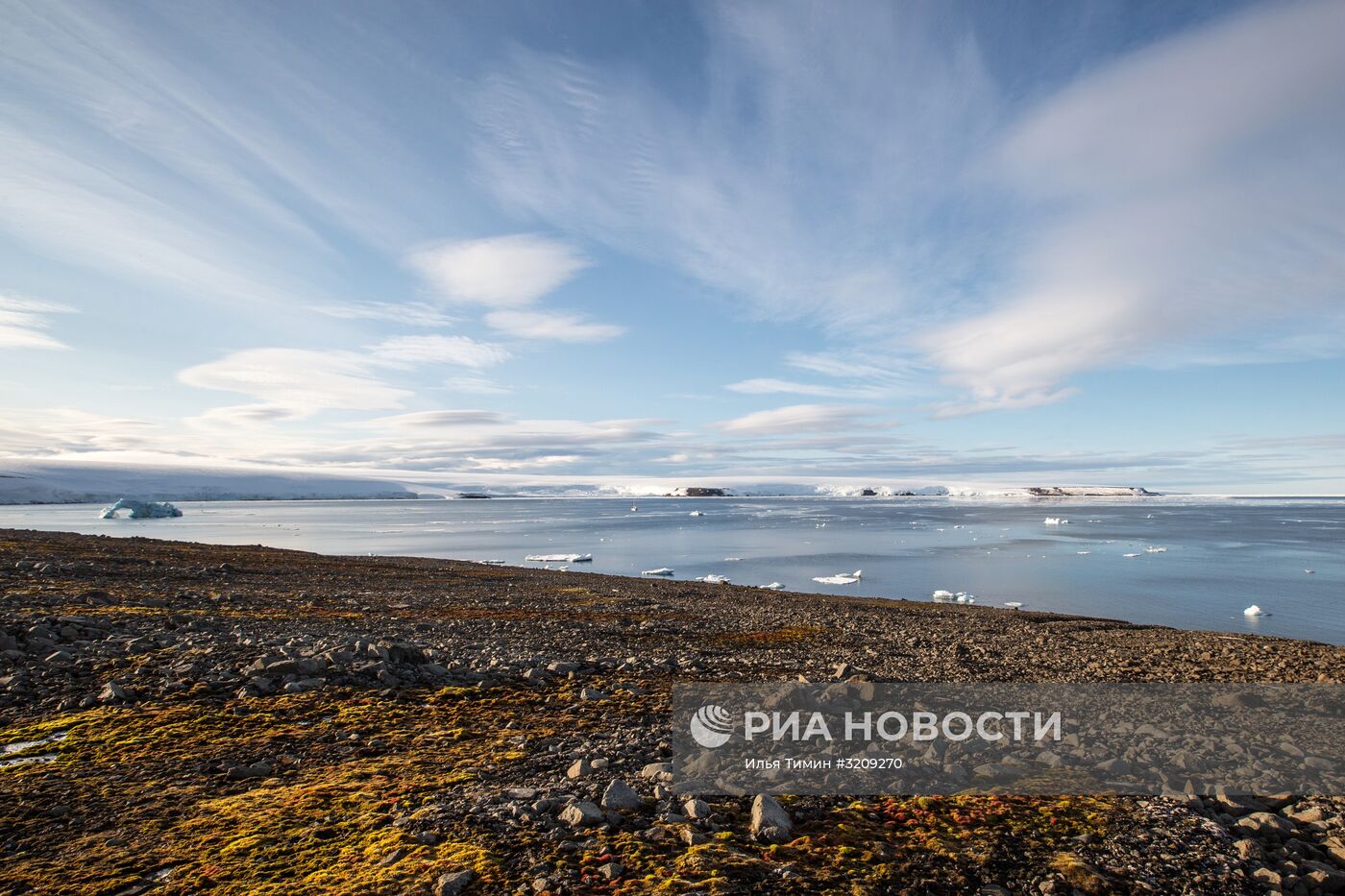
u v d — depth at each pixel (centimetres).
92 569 3725
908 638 2953
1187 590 6988
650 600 4366
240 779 1008
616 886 673
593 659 2117
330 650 1745
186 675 1521
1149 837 814
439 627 2777
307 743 1171
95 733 1184
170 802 915
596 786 967
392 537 15575
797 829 826
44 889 688
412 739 1207
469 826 820
